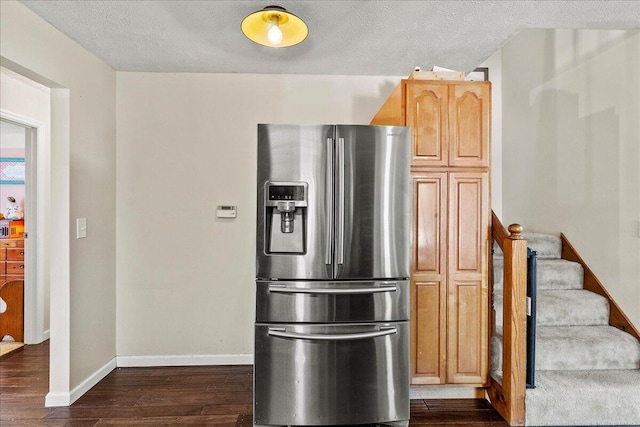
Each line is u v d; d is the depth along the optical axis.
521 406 2.12
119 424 2.19
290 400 2.09
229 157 3.08
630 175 2.51
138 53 2.69
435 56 2.76
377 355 2.12
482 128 2.41
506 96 4.01
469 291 2.41
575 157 3.03
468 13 2.16
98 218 2.77
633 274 2.49
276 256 2.10
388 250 2.15
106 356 2.88
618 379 2.24
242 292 3.10
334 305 2.10
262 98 3.10
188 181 3.06
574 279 2.92
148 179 3.04
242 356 3.09
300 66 2.94
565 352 2.36
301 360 2.08
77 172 2.51
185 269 3.06
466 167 2.40
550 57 3.31
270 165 2.10
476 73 4.13
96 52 2.66
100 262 2.79
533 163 3.56
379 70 3.02
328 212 2.10
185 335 3.07
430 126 2.39
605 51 2.71
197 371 2.94
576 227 3.02
